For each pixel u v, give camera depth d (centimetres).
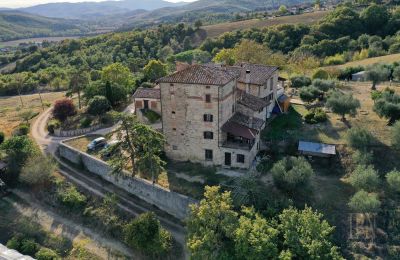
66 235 5497
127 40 19150
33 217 5928
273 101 7506
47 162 6519
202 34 18775
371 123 6500
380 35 14312
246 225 4403
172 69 12206
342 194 5156
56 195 6178
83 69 12694
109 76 9962
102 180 6419
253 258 4222
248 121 6200
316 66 11038
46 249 5228
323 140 6159
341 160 5716
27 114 9481
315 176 5559
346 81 9675
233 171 5841
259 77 7000
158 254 4966
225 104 5906
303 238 4334
